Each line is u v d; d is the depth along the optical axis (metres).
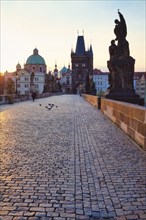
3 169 7.03
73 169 7.10
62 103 44.16
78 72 157.75
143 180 6.26
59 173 6.76
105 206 4.90
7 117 20.03
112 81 24.66
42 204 4.97
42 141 10.76
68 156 8.45
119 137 11.74
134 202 5.07
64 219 4.43
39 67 152.75
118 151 9.14
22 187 5.79
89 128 14.40
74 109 29.20
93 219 4.45
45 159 8.06
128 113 12.10
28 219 4.42
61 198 5.24
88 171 6.93
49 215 4.56
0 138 11.30
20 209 4.76
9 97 41.53
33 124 15.91
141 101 24.55
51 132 12.99
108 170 7.02
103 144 10.27
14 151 8.99
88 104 41.06
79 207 4.86
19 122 16.88
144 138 9.38
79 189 5.70
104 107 22.72
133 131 11.12
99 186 5.88
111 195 5.39
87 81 93.62
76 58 157.50
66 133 12.76
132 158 8.23
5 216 4.51
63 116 20.95
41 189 5.69
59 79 193.62
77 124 16.00
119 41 24.28
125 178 6.40
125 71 24.38
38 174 6.66
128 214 4.61
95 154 8.72
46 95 86.62
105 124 16.05
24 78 149.50
